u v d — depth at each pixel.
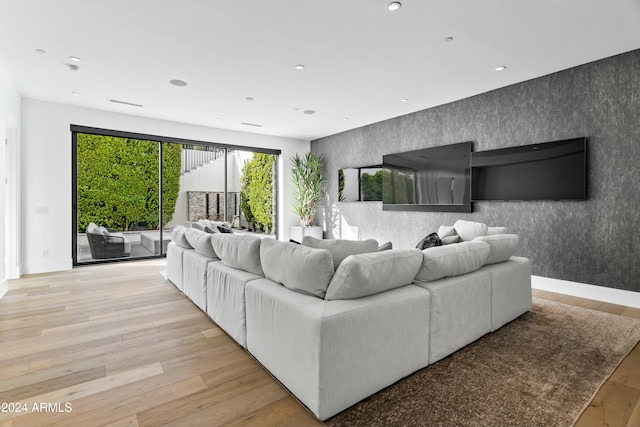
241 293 2.23
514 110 4.18
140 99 4.73
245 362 2.11
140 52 3.26
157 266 5.24
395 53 3.29
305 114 5.55
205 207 6.60
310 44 3.11
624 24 2.76
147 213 5.92
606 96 3.42
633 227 3.28
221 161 6.79
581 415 1.57
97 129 5.27
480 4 2.48
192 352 2.24
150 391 1.78
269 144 7.29
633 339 2.43
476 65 3.59
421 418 1.55
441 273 2.12
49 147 4.86
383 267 1.78
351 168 6.68
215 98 4.68
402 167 5.65
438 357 2.07
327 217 7.40
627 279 3.32
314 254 1.76
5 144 4.03
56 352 2.23
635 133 3.25
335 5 2.49
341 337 1.56
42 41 3.04
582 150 3.56
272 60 3.45
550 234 3.88
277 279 2.04
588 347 2.29
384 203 6.02
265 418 1.56
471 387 1.80
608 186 3.43
